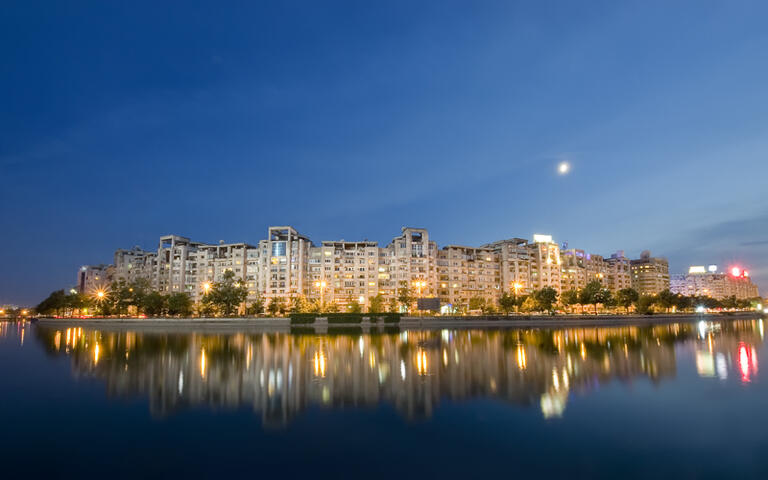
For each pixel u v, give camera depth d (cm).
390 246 19312
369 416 1953
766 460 1421
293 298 15725
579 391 2447
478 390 2483
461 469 1363
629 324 11794
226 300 13300
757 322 13275
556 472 1339
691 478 1291
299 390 2512
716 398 2267
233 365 3525
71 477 1331
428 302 11312
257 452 1527
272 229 18275
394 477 1306
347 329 9544
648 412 1997
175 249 19350
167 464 1427
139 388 2606
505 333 7769
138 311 14575
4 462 1452
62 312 17625
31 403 2250
